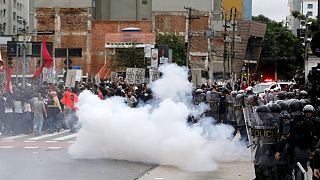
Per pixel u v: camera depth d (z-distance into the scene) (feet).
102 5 303.89
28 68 204.74
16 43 114.93
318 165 24.56
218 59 270.26
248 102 50.57
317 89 49.47
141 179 42.73
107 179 42.75
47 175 44.34
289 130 31.55
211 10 282.56
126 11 304.71
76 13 278.46
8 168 48.08
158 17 282.15
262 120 31.96
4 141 73.61
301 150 31.89
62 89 94.12
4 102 84.07
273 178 32.14
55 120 87.76
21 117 84.94
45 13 280.10
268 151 32.12
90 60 276.82
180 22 280.92
